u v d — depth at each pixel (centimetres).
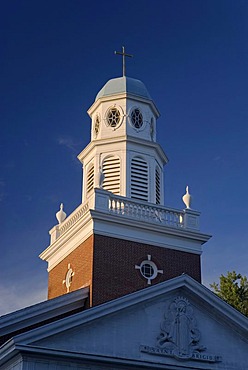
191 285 2931
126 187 3412
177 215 3384
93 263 3047
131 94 3653
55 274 3462
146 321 2809
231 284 5578
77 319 2661
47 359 2559
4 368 2662
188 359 2816
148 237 3241
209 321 2955
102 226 3145
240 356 2945
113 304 2747
